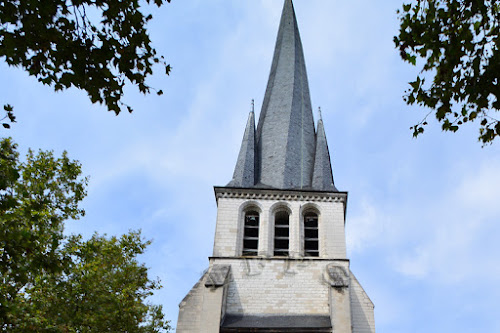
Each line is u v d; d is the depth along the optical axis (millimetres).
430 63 10539
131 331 21656
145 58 10352
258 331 24953
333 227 30500
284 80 42156
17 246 13094
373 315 26656
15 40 9484
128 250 24766
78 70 10000
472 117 10680
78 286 19906
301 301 27094
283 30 47219
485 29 10125
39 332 16938
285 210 31703
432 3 10242
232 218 30609
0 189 12180
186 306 26734
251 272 28125
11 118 11016
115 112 10500
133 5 10047
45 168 20172
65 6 9719
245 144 36406
